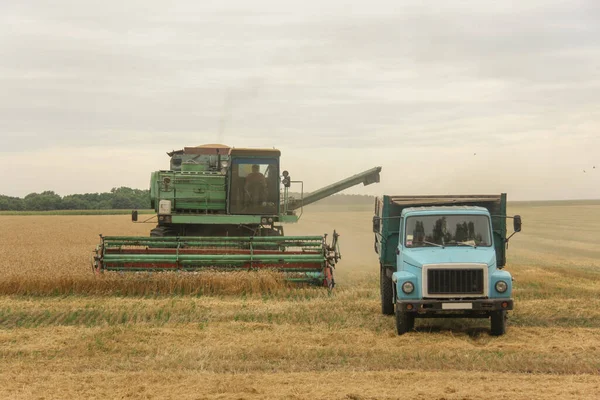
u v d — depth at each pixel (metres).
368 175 25.91
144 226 63.31
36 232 52.84
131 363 10.62
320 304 16.20
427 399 8.48
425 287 12.77
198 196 22.81
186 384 9.31
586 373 10.05
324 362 10.69
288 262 19.44
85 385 9.29
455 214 13.93
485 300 12.57
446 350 11.43
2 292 18.19
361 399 8.52
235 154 22.72
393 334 12.98
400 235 14.21
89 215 95.25
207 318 14.53
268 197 22.83
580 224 65.00
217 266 19.56
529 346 11.78
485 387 9.06
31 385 9.32
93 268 19.31
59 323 14.16
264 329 13.32
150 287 18.45
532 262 27.98
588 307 15.77
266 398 8.57
